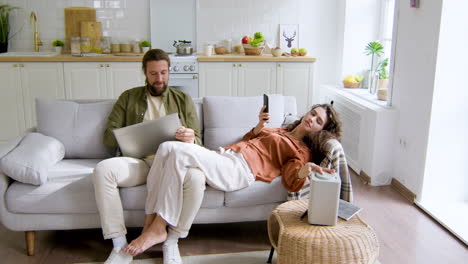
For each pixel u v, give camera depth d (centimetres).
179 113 288
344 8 474
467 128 314
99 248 264
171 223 235
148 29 509
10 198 244
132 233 282
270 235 233
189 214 238
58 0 495
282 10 511
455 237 280
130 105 286
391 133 360
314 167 223
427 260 253
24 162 244
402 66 350
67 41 503
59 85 461
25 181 244
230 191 251
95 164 279
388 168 367
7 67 451
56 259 251
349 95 434
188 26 509
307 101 491
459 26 299
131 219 253
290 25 514
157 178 244
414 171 332
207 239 275
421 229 290
